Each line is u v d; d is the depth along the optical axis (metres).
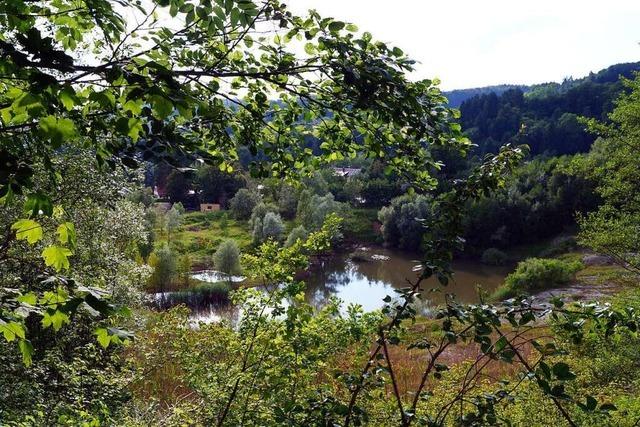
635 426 3.38
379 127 2.94
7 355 6.54
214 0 2.17
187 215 70.06
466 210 3.04
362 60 2.36
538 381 2.42
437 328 3.20
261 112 3.18
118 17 2.20
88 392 7.05
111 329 1.95
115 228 11.94
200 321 6.75
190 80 2.50
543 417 6.48
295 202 69.31
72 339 8.99
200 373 5.82
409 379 13.20
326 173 73.88
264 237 53.59
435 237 3.04
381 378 3.29
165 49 2.22
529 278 36.50
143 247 38.53
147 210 49.28
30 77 1.58
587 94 112.44
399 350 17.11
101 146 2.30
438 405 5.27
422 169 3.15
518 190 58.97
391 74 2.36
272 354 5.43
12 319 1.84
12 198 1.72
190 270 44.16
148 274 13.62
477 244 57.44
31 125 1.77
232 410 5.24
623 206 12.93
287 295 5.36
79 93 2.22
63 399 6.55
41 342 8.45
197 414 5.71
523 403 6.69
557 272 36.53
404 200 60.44
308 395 4.61
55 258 2.06
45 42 1.72
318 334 5.47
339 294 40.41
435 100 2.73
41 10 2.06
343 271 50.25
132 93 1.67
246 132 3.28
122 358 9.08
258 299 5.64
